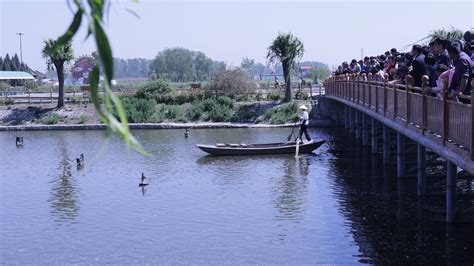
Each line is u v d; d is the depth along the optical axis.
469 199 16.89
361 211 17.05
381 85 20.12
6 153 33.06
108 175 25.22
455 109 10.79
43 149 34.53
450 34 30.50
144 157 30.06
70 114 48.53
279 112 46.44
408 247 13.53
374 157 26.98
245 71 52.34
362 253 13.49
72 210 19.06
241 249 14.36
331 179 22.45
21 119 48.19
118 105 1.51
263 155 29.66
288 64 49.31
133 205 19.47
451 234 14.04
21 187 23.17
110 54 1.33
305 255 13.64
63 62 49.59
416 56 15.12
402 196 18.27
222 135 40.56
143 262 13.77
